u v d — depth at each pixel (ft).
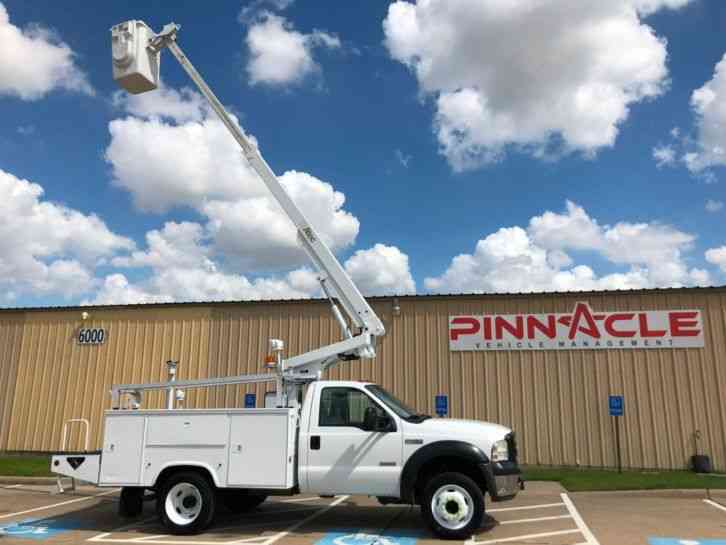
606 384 51.37
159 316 61.21
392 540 26.55
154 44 34.99
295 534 28.07
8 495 40.96
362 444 28.04
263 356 58.08
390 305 56.59
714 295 50.98
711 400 49.39
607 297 52.80
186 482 28.78
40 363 62.44
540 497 38.06
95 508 35.86
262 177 35.04
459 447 26.86
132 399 33.22
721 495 38.04
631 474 46.60
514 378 53.06
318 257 33.94
